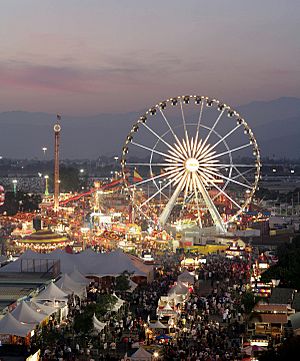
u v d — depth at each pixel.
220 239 164.75
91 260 119.50
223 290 113.19
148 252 154.38
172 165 147.25
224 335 84.25
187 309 98.75
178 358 74.31
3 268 112.94
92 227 188.12
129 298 105.69
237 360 73.44
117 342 83.31
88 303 97.25
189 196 170.62
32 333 79.31
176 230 165.75
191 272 123.50
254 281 108.50
